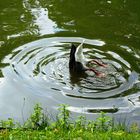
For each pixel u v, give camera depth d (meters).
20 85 12.47
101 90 12.48
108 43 14.88
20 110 11.38
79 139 7.75
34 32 15.42
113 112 11.42
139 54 14.20
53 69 13.36
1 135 8.18
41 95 12.07
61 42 14.88
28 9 17.22
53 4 17.70
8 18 16.39
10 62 13.62
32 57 13.92
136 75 13.15
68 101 11.89
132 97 12.13
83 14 16.83
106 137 7.96
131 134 8.39
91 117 11.15
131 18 16.53
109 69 13.44
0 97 11.93
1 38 14.98
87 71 13.27
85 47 14.62
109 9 17.25
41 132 8.38
